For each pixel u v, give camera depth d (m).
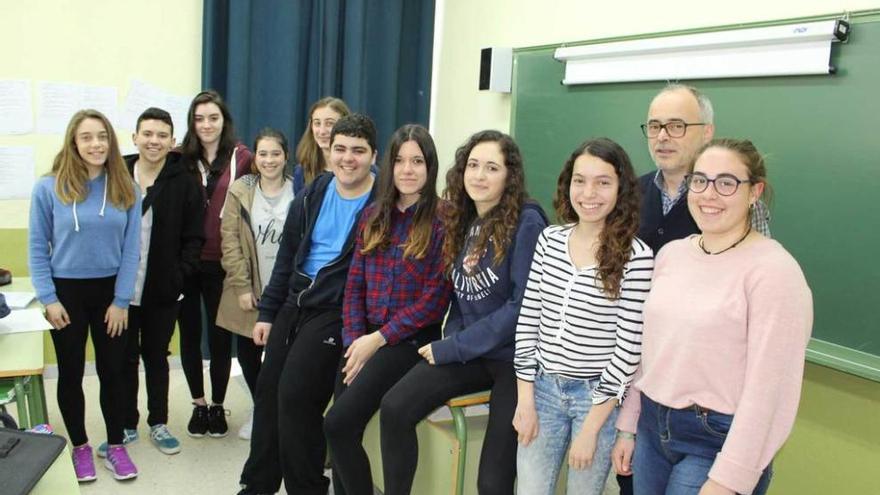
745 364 1.38
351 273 2.20
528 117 3.44
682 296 1.46
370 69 4.23
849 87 2.12
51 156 3.54
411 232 2.10
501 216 1.92
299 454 2.24
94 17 3.54
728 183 1.39
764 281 1.34
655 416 1.51
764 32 2.32
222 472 2.83
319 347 2.23
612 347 1.70
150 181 2.80
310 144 2.83
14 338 2.17
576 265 1.73
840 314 2.18
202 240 2.89
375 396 2.04
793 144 2.29
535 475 1.79
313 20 3.98
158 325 2.87
